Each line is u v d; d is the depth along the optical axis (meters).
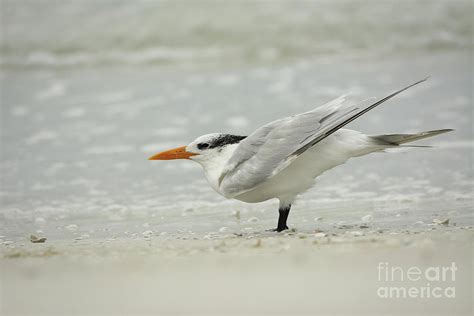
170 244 9.34
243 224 11.23
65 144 17.77
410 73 23.53
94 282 6.87
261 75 24.44
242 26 28.72
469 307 5.75
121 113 20.47
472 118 17.80
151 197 13.41
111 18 30.38
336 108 9.78
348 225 10.53
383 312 5.62
